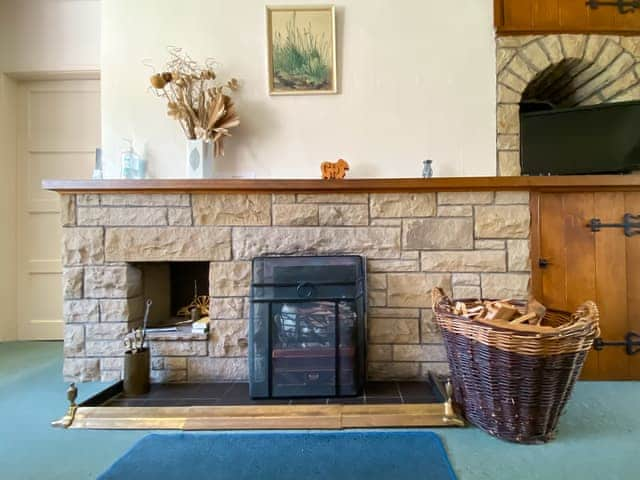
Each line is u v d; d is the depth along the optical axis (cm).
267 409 167
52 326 288
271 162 226
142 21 227
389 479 123
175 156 227
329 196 204
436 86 224
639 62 227
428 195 203
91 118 288
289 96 226
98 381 207
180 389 194
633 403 177
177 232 205
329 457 136
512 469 128
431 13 225
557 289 205
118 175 226
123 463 134
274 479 124
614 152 213
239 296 205
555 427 149
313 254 203
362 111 225
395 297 204
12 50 279
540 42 223
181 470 129
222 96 215
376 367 205
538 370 139
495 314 159
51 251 289
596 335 145
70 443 147
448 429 155
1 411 174
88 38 277
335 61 225
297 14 225
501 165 222
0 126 280
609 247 206
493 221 202
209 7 226
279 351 184
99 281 206
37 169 289
